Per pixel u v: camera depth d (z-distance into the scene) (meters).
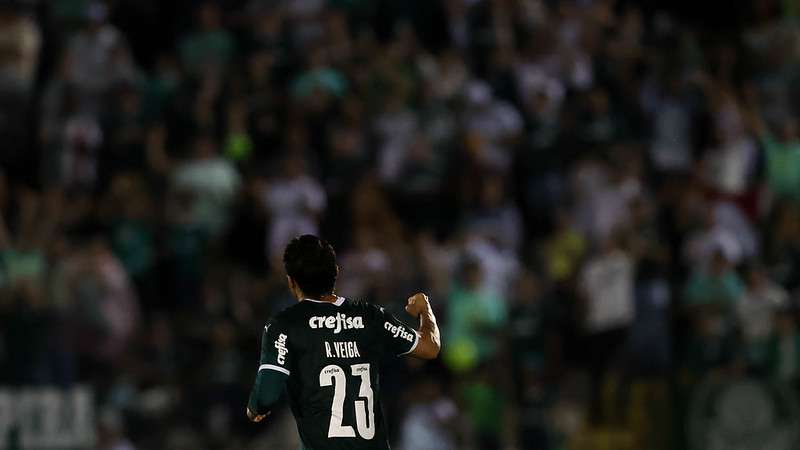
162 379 54.19
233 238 59.97
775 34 74.12
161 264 58.81
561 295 55.91
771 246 61.12
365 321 25.52
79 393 52.47
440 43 71.56
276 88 66.19
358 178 61.94
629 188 62.00
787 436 52.78
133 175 62.62
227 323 55.84
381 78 65.62
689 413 53.22
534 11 71.94
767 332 55.16
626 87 68.94
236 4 71.50
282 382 24.70
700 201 61.69
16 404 51.66
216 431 53.19
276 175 61.88
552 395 54.09
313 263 25.58
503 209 61.09
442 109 64.88
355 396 24.94
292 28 68.94
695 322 55.53
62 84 64.69
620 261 55.25
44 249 56.97
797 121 71.88
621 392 54.06
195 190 60.09
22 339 52.25
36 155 65.12
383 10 72.31
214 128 64.12
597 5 74.94
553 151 64.50
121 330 54.84
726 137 65.00
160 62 68.12
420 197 62.47
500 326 54.66
